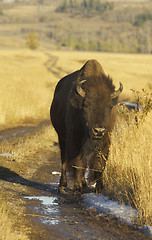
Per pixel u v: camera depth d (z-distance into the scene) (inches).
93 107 938.7
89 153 1023.0
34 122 2691.9
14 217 848.3
